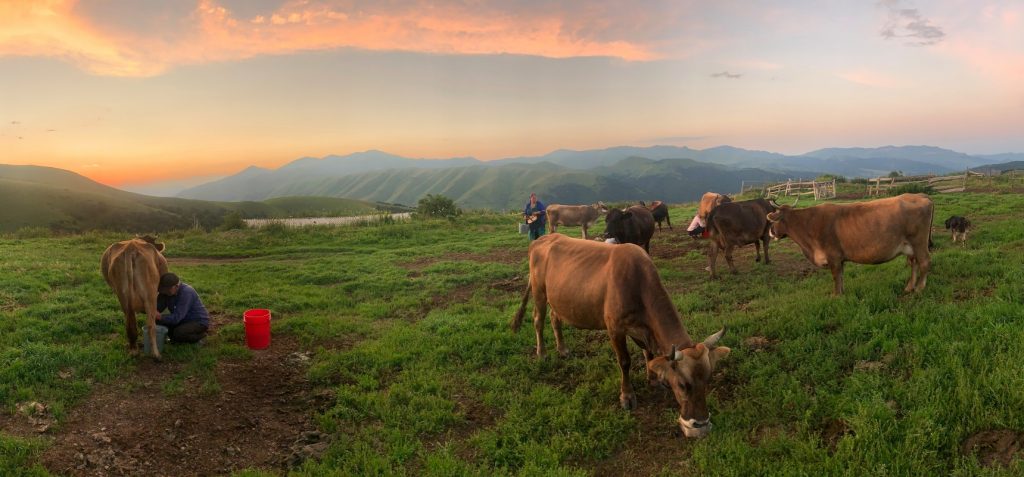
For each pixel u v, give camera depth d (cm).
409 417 609
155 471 515
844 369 602
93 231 2372
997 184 2861
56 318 854
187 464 533
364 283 1340
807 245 880
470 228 2508
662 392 637
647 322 573
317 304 1138
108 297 1005
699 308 915
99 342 776
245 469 520
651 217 1373
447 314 1013
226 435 586
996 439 438
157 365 725
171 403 631
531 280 765
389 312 1077
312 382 718
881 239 789
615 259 609
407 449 549
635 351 750
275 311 1062
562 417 586
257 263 1698
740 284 1055
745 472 468
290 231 2447
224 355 781
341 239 2247
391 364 767
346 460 538
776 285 1014
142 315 905
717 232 1161
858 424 479
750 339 721
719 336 524
